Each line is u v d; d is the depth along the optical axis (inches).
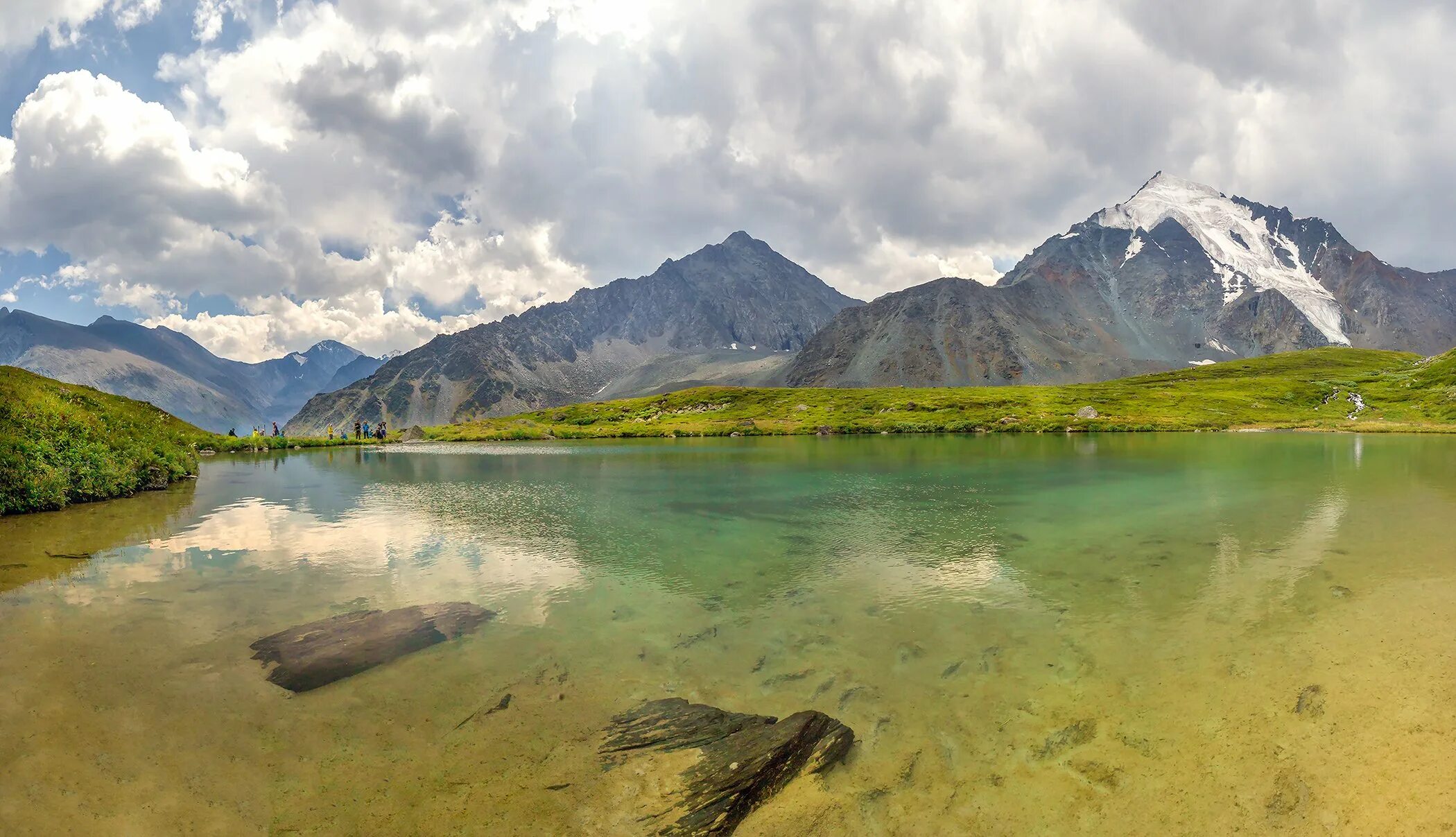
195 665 516.7
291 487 1678.2
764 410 6501.0
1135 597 682.2
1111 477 1731.1
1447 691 449.7
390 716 437.7
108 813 327.0
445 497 1494.8
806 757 389.4
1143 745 399.5
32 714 429.1
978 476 1815.9
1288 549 866.8
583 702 461.1
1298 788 352.8
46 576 784.3
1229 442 3262.8
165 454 1780.3
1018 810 342.0
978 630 597.3
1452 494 1326.3
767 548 944.9
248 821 325.7
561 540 1005.8
